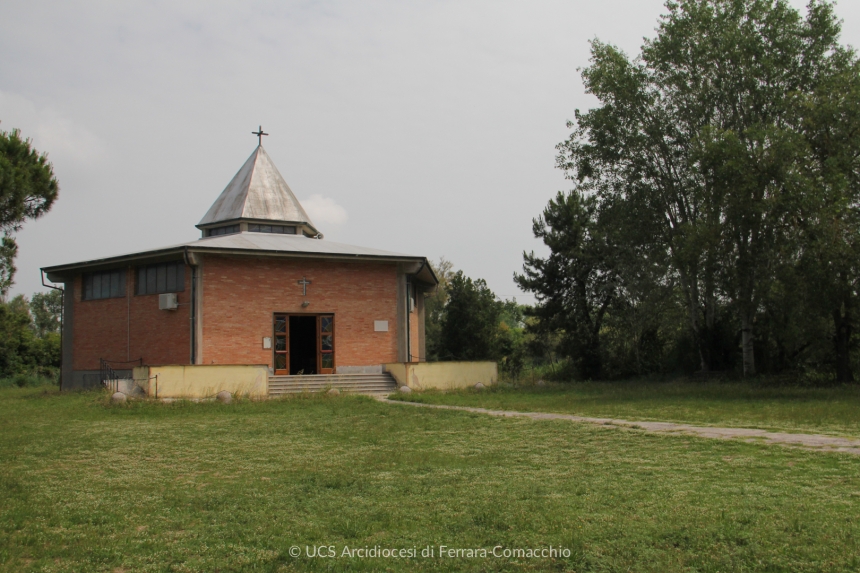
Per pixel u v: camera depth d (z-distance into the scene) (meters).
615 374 39.06
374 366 28.91
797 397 22.42
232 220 33.88
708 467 10.03
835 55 31.08
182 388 22.73
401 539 7.03
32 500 8.89
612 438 13.22
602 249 39.50
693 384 30.05
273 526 7.59
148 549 6.86
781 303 27.17
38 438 14.42
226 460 11.84
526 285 42.69
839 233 24.61
